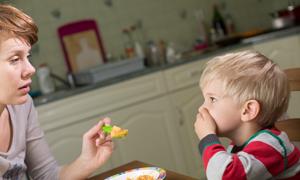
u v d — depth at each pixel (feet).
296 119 4.39
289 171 3.33
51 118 9.12
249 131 3.53
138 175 4.07
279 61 11.19
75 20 11.42
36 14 11.02
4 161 4.28
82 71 10.44
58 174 4.68
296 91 4.69
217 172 3.22
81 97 9.39
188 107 10.52
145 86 10.02
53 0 11.19
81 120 9.39
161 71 10.23
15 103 3.97
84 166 4.48
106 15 11.76
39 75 10.60
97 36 11.57
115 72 10.33
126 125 9.80
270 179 3.25
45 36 11.09
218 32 12.89
